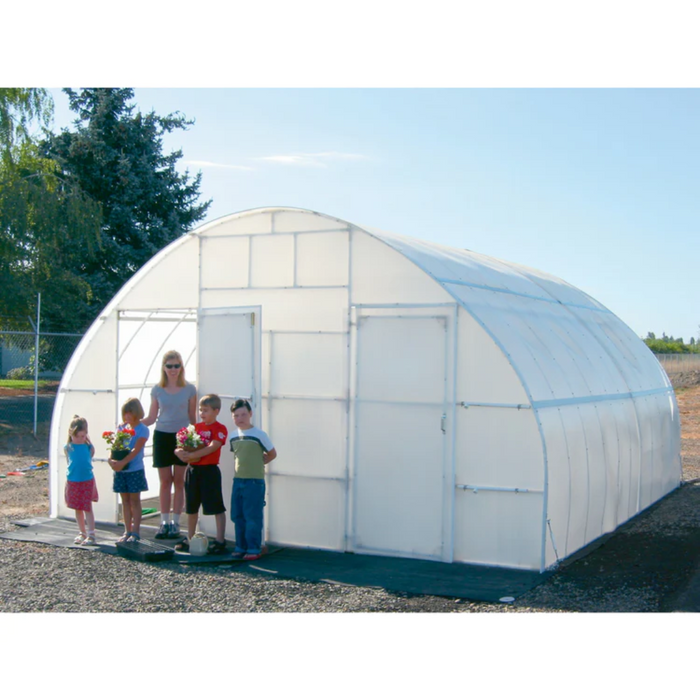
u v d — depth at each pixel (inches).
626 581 289.3
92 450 352.2
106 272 1108.5
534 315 382.9
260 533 324.8
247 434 325.4
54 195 839.7
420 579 291.7
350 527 337.7
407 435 327.3
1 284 811.4
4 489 483.2
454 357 319.3
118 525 391.5
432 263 342.0
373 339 336.8
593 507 350.3
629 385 433.1
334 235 347.3
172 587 282.2
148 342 442.0
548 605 259.8
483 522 311.9
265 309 362.3
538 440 302.7
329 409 344.8
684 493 499.2
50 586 281.7
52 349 1063.0
